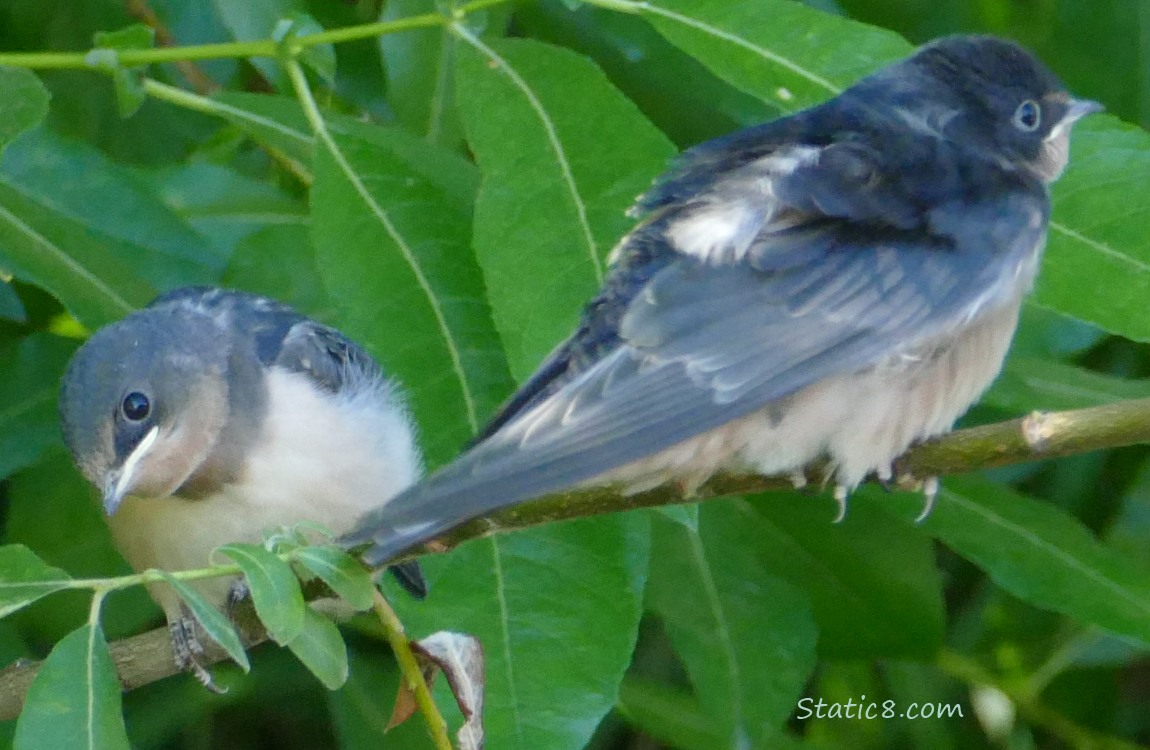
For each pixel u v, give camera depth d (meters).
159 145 2.98
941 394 2.85
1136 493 2.98
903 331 2.84
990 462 2.84
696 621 2.95
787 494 2.97
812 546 2.97
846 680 3.01
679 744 2.95
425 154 2.91
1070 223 2.87
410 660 2.83
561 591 2.87
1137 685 3.03
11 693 2.86
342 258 2.88
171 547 2.90
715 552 2.96
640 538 2.87
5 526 2.95
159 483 2.89
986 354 2.86
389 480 2.91
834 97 2.88
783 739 2.97
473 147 2.88
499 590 2.87
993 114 2.88
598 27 2.97
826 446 2.84
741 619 2.95
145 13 2.99
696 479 2.84
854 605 2.97
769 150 2.87
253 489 2.90
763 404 2.83
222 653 2.88
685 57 2.96
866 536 2.97
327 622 2.81
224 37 2.99
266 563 2.80
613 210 2.87
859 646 2.97
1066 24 2.98
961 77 2.88
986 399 2.92
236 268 2.93
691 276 2.84
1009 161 2.88
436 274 2.89
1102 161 2.88
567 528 2.87
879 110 2.88
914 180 2.86
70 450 2.90
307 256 2.93
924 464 2.85
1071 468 3.00
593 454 2.81
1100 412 2.83
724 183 2.86
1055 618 3.01
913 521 2.94
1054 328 2.94
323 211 2.89
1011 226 2.86
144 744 2.97
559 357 2.84
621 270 2.85
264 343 2.91
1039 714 3.01
